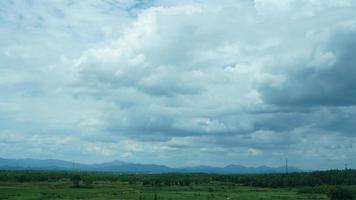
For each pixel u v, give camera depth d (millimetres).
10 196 155500
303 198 165875
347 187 179875
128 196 164250
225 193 186625
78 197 157250
